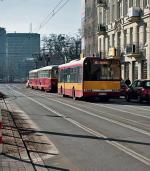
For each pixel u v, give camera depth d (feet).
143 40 186.60
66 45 364.17
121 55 211.41
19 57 509.35
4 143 45.55
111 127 61.87
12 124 64.23
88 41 287.28
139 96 124.06
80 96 124.16
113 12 230.68
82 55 265.95
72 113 85.10
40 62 390.01
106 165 36.14
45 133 55.57
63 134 54.70
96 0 260.83
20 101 127.54
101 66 121.90
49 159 38.86
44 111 90.07
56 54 365.20
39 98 145.38
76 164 36.68
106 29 242.17
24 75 506.89
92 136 52.85
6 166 34.37
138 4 193.06
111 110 93.50
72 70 135.95
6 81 523.29
